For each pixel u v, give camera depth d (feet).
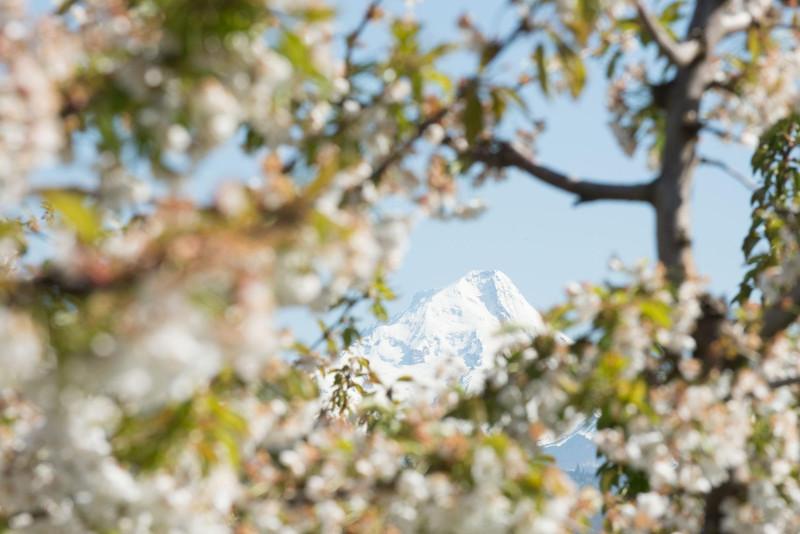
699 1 33.99
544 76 26.11
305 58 19.53
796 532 29.89
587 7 25.39
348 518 24.35
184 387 19.67
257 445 25.86
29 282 17.63
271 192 16.71
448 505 22.31
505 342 28.58
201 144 18.48
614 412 27.22
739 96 31.99
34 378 17.11
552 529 22.12
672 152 32.53
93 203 18.89
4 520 21.43
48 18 18.83
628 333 26.91
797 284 32.24
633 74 34.71
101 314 15.47
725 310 31.27
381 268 24.35
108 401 20.45
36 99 16.51
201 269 14.67
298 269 16.60
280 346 25.71
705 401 27.58
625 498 33.12
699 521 32.04
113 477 20.12
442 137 29.96
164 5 18.53
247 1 18.38
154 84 18.20
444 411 27.71
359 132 26.58
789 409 33.14
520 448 25.95
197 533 20.97
